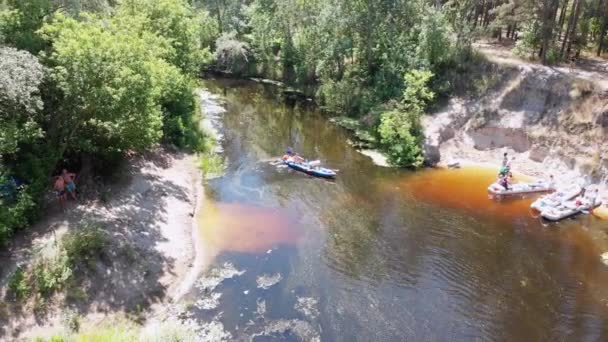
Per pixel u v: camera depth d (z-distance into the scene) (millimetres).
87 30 23641
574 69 37125
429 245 24969
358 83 46094
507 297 21219
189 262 22297
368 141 39750
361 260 23359
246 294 20484
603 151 31359
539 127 35281
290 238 24969
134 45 25016
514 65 38094
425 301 20641
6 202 20422
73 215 22516
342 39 47281
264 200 29047
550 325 19641
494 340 18656
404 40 43156
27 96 19875
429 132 37062
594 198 29453
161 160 31406
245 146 38438
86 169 26031
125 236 22109
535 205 29156
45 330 16797
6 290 17359
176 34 37656
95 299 18500
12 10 24781
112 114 23969
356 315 19547
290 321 18984
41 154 23406
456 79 40594
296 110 49531
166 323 18359
